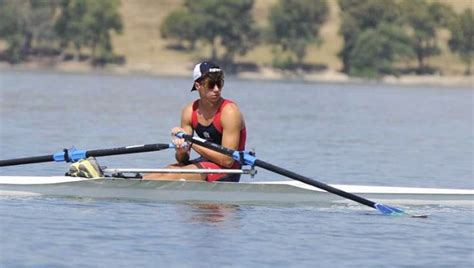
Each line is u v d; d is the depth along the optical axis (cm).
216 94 5169
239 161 5034
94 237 4172
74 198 5178
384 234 4469
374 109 17950
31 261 3722
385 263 3878
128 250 3944
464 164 8062
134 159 7525
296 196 5272
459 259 3981
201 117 5266
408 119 14900
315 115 14850
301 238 4306
